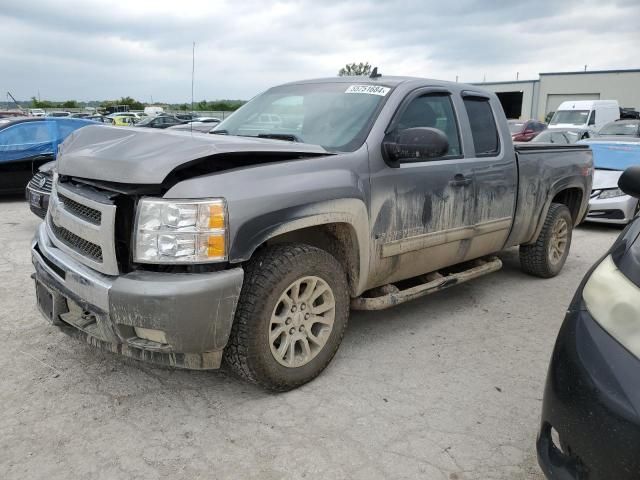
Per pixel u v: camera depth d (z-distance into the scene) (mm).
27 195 7047
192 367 2854
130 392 3168
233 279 2721
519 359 3754
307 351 3232
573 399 1887
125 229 2758
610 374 1809
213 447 2691
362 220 3354
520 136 20672
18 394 3115
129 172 2662
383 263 3635
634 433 1703
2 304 4477
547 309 4746
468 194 4168
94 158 2902
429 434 2844
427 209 3824
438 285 4133
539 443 2092
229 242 2699
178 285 2600
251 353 2934
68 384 3236
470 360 3713
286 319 3102
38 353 3615
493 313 4613
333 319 3326
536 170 4961
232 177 2787
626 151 9219
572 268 6145
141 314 2615
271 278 2932
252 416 2959
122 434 2773
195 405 3055
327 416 2975
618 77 40875
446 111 4184
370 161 3445
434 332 4168
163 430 2816
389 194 3545
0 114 27438
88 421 2877
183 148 2777
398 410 3055
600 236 8141
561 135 13680
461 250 4285
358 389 3270
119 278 2695
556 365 2018
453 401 3174
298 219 2963
